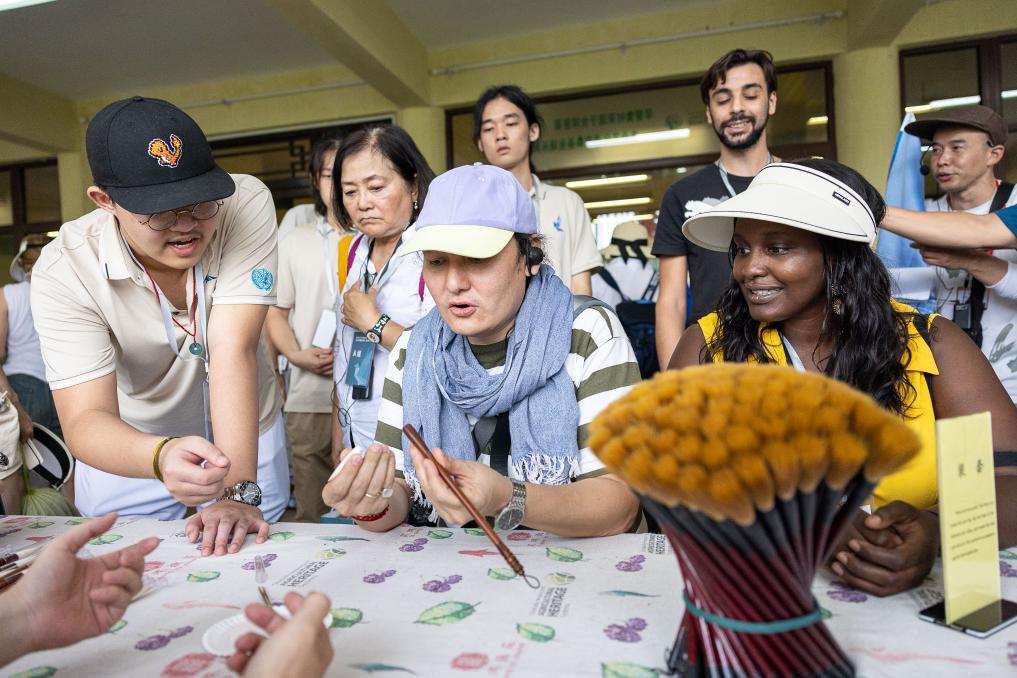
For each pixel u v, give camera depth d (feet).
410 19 16.44
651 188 18.02
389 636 2.54
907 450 1.67
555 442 3.92
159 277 4.89
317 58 18.61
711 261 7.50
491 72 17.81
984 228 5.84
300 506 9.45
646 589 2.88
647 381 1.94
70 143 20.98
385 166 6.38
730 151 7.89
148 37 16.97
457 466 3.05
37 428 6.07
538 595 2.86
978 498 2.50
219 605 2.92
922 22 15.08
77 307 4.68
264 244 5.07
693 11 16.40
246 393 4.74
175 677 2.33
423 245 3.61
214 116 20.21
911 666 2.19
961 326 6.81
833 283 3.84
